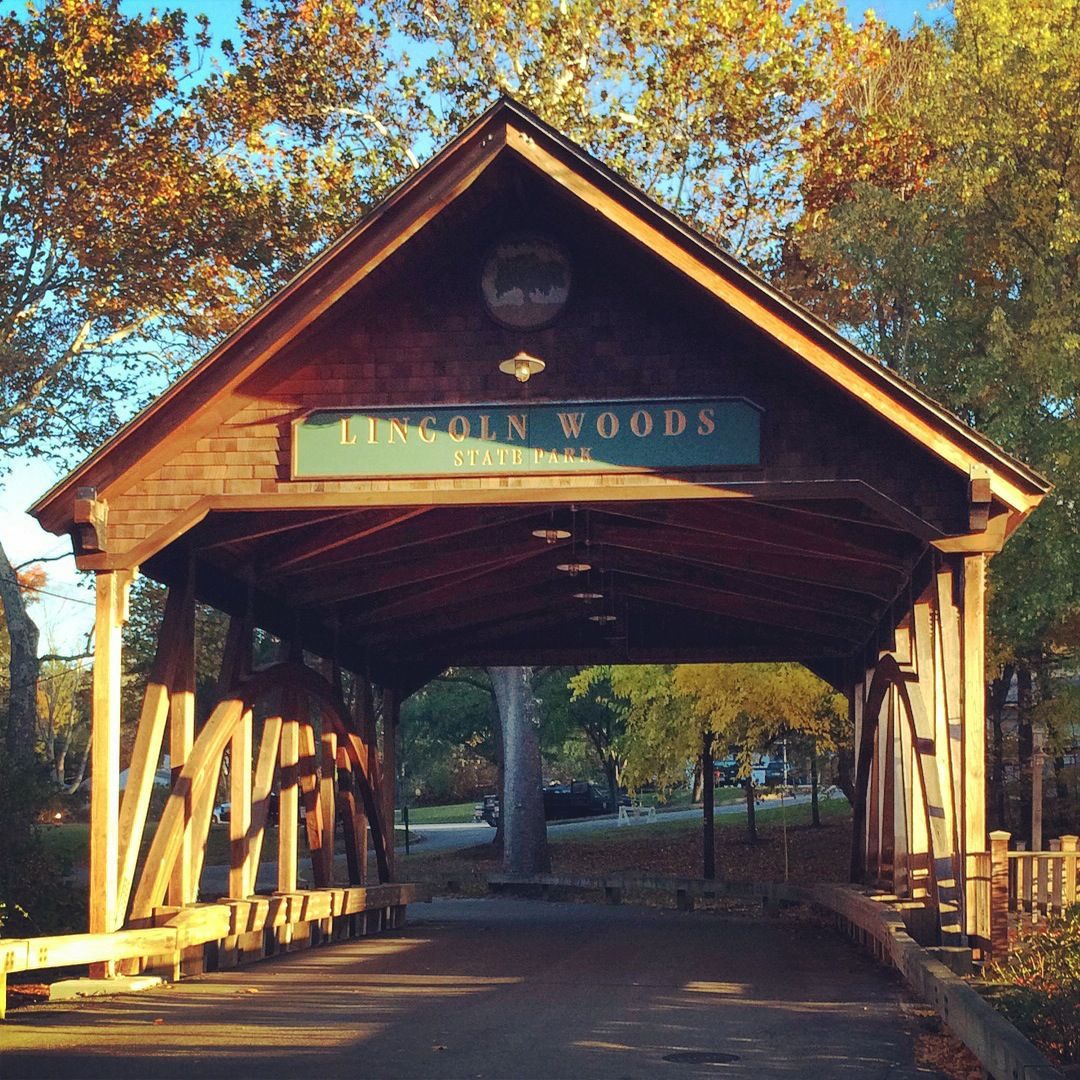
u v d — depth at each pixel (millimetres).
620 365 11875
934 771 12617
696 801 51938
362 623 18984
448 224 11773
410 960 13992
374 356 12070
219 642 35969
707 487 11641
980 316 22859
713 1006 10148
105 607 11953
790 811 39875
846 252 23219
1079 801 27250
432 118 27500
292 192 26453
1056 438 20484
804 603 17531
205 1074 7457
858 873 19359
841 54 27016
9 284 23422
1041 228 22750
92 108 22344
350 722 18438
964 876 11414
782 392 11734
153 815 42219
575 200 11211
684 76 26594
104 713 11859
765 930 19250
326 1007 10148
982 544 11352
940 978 8688
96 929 11617
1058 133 22656
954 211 22938
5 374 23984
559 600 20422
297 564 15062
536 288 11984
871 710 17406
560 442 11812
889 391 11227
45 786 18297
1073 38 22141
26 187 22812
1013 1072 5977
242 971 12867
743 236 28906
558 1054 8000
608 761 52312
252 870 14727
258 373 12086
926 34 27344
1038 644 23484
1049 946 9547
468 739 58938
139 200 23359
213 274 25609
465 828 51875
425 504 11852
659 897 29578
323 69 26656
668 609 21609
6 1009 10164
